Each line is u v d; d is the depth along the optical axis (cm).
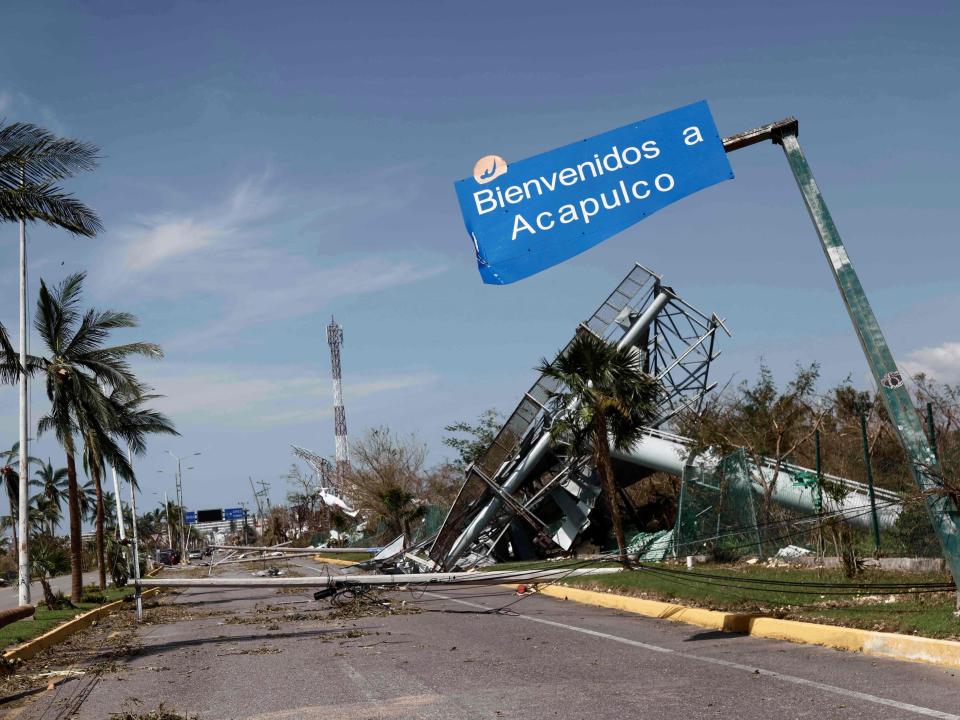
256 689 1080
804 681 918
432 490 6116
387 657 1302
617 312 3534
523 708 862
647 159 1131
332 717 870
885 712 754
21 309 2941
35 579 7812
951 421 1773
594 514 3906
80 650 1728
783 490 2588
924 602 1301
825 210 1216
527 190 1120
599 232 1112
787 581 1650
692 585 1916
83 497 9744
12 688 1216
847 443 2509
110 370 3419
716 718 770
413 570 3456
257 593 3512
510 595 2525
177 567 7931
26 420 2914
